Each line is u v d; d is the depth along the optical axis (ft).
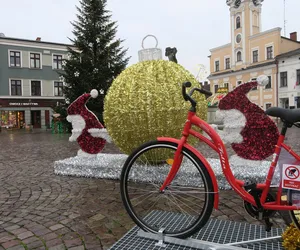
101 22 68.54
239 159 15.53
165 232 8.75
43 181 17.07
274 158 7.97
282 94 115.55
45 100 119.65
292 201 7.78
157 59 17.30
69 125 74.49
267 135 14.97
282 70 115.55
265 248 8.13
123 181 9.22
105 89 64.54
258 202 8.00
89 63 64.90
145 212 10.91
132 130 15.74
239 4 134.92
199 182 10.77
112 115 16.38
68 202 13.09
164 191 10.16
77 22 68.08
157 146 8.78
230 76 139.85
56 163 18.86
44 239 9.41
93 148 19.33
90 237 9.50
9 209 12.35
